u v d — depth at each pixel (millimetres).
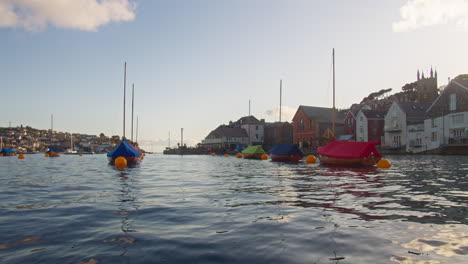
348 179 15547
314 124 70750
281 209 7992
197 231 5922
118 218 7008
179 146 109688
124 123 33938
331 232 5820
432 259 4438
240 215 7301
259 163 34312
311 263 4281
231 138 92750
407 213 7492
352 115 67938
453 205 8508
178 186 13047
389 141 60500
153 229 6070
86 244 5137
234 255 4613
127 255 4609
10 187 12719
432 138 51469
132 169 24359
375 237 5496
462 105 46750
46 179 16141
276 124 92812
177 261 4375
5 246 5031
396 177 16375
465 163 28000
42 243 5199
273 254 4648
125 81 34125
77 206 8422
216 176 17984
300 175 18156
